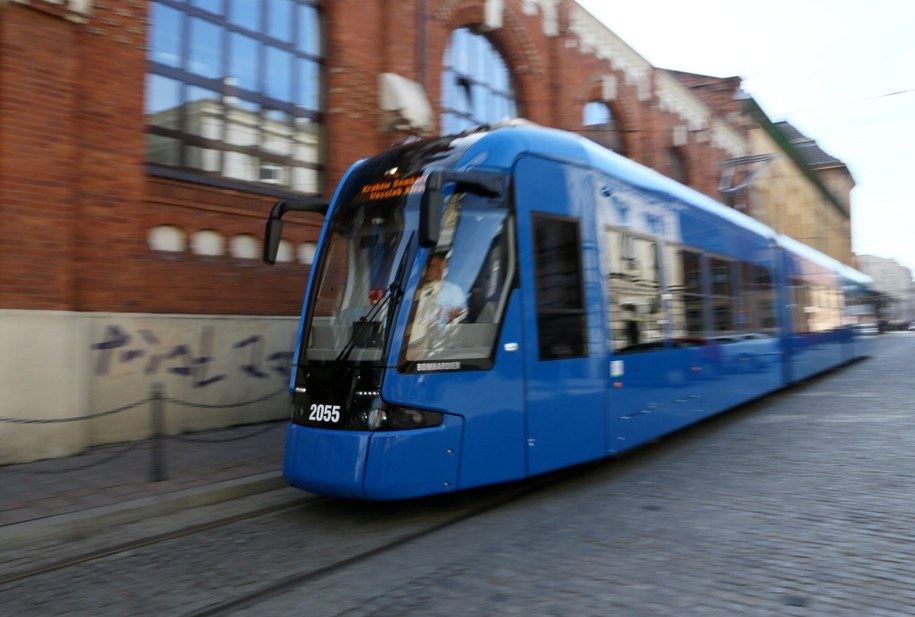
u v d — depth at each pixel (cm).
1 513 556
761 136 3288
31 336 738
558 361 630
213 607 402
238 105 1000
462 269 571
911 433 838
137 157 857
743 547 460
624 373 713
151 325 862
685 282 875
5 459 716
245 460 747
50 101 763
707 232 965
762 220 3262
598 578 417
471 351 567
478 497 626
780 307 1276
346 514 589
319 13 1127
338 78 1124
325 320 591
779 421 989
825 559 431
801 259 1467
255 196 999
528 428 598
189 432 902
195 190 923
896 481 613
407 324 540
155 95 898
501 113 1589
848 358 1936
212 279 939
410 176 602
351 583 430
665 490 625
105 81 828
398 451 522
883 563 420
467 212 581
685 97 2414
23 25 744
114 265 834
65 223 773
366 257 590
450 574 436
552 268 637
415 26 1264
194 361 909
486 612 376
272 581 440
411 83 1223
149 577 453
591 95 1862
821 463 699
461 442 554
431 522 556
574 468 735
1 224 722
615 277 718
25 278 738
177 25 927
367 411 531
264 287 1004
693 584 400
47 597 423
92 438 805
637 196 782
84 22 789
